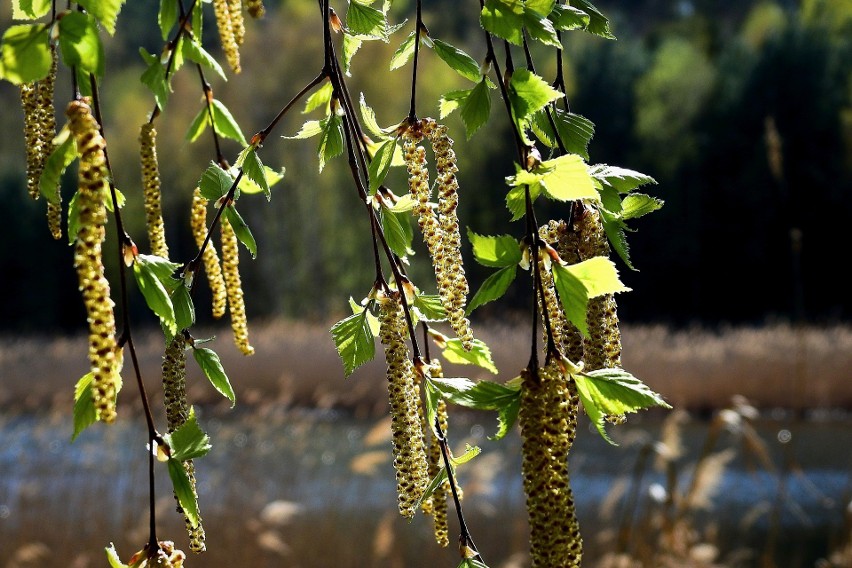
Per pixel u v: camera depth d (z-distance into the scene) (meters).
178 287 1.63
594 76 33.75
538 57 25.00
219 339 18.33
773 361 15.67
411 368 1.62
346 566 7.65
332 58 1.67
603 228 1.53
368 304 1.63
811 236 31.03
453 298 1.42
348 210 32.62
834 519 9.27
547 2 1.36
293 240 32.91
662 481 10.48
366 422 15.73
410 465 1.59
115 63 26.66
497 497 9.20
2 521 8.21
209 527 7.98
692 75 32.72
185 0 1.77
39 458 10.83
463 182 26.78
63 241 31.61
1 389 16.75
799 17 34.19
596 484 10.72
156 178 1.75
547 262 1.27
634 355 16.30
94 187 1.04
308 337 18.81
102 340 1.04
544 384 1.23
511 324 20.45
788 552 8.13
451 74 25.83
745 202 31.39
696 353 16.64
